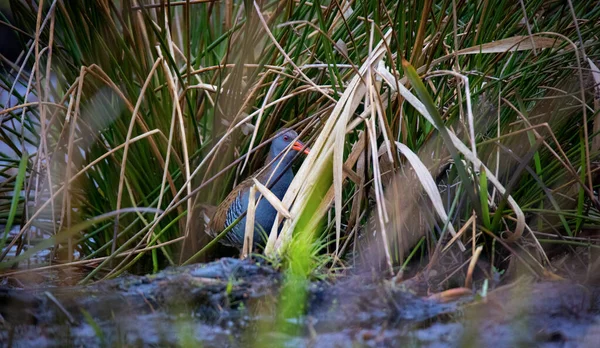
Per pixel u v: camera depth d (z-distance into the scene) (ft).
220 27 30.50
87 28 25.43
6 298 21.12
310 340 17.79
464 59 25.44
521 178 24.91
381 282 20.80
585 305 19.84
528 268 22.12
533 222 24.90
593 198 22.00
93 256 26.04
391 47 25.71
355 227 23.22
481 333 18.07
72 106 25.67
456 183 24.08
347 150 25.64
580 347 17.11
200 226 28.40
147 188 26.71
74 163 26.73
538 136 22.12
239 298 20.25
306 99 27.32
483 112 24.22
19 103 28.17
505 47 23.13
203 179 25.67
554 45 24.31
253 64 26.73
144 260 26.91
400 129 22.98
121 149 25.90
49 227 27.96
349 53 27.27
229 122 26.91
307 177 22.99
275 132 28.25
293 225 22.25
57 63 26.32
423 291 21.30
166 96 26.11
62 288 22.13
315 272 21.43
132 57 25.36
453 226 23.59
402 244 22.94
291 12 27.09
